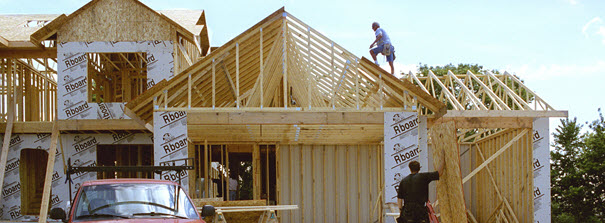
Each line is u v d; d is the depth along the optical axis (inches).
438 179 291.7
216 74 489.1
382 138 638.5
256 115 459.8
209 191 688.4
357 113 460.8
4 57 663.8
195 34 630.5
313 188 693.3
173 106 493.7
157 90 448.1
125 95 738.2
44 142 658.8
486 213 652.1
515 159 558.3
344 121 460.1
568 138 1142.3
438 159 293.4
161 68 626.2
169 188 281.0
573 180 1072.8
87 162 647.8
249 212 423.8
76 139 650.8
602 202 1029.2
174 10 742.5
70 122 624.1
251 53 494.9
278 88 615.2
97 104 629.6
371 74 462.0
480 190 675.4
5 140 637.9
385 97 494.9
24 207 695.1
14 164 655.1
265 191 754.8
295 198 695.7
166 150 450.0
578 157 1118.4
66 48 631.8
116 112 628.1
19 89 689.6
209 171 689.6
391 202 448.8
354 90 509.4
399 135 455.5
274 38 489.7
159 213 261.1
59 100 627.5
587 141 1074.7
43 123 650.8
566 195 1053.8
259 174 686.5
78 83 629.9
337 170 701.9
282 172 699.4
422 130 500.4
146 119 516.1
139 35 631.2
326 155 704.4
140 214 257.8
